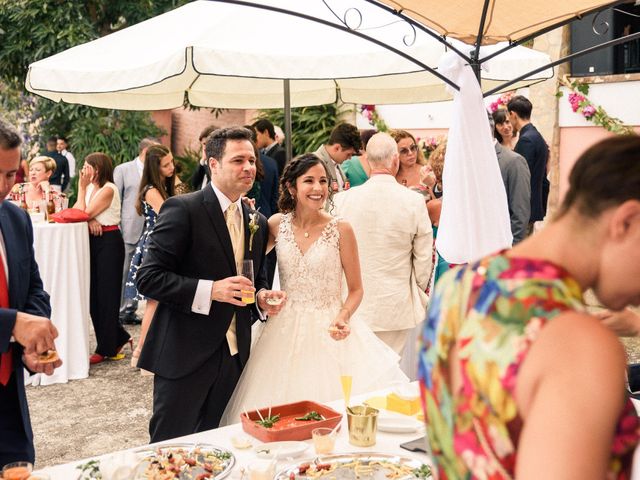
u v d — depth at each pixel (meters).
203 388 3.21
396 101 6.67
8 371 2.64
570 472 0.91
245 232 3.39
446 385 1.11
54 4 13.39
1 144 2.44
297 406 2.70
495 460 1.01
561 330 0.97
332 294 3.60
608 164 1.04
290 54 3.95
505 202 2.90
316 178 3.50
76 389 5.67
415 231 4.36
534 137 6.59
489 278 1.08
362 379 3.52
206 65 3.84
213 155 3.28
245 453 2.37
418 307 4.45
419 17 3.10
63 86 4.30
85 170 6.30
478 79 2.91
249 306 3.38
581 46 8.14
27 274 2.80
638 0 4.09
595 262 1.07
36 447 4.51
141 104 5.80
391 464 2.18
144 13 13.71
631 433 0.98
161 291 3.12
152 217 6.24
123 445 4.54
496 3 2.96
